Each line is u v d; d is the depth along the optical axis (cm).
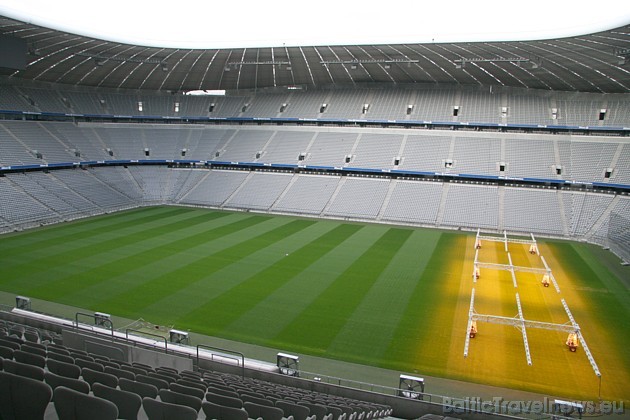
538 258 3819
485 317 2317
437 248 4053
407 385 1836
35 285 2955
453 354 2167
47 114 6112
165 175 6519
